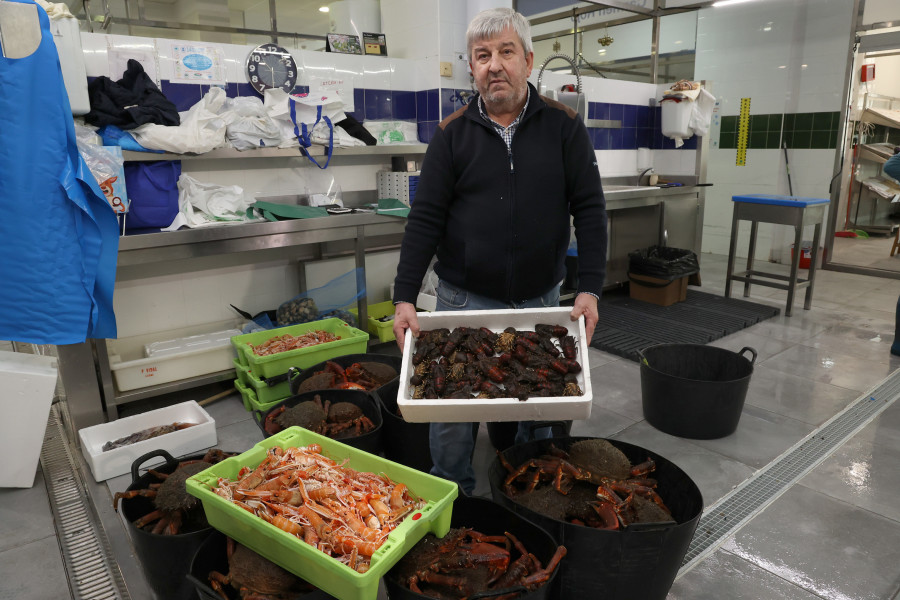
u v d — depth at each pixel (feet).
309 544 4.16
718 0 17.35
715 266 20.35
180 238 9.02
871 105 22.59
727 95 20.95
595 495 5.59
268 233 9.88
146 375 9.55
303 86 11.88
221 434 8.88
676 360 9.36
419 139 13.53
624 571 4.82
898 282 17.70
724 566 5.95
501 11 5.33
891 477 7.51
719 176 21.71
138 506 5.71
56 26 8.25
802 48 18.78
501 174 5.78
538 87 14.66
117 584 5.82
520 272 6.05
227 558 4.98
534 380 4.93
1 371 7.07
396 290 5.99
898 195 22.43
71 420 8.82
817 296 16.33
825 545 6.25
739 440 8.52
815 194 19.35
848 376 10.72
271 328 10.94
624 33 23.31
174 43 10.41
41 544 6.42
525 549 5.07
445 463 6.53
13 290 7.54
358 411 7.25
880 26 17.08
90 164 8.30
